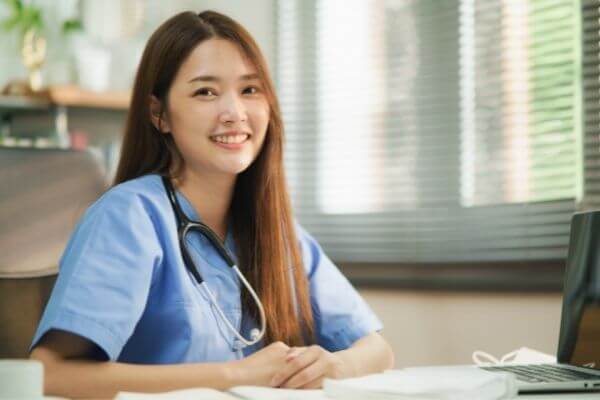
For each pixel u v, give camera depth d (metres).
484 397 1.18
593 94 2.77
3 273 2.03
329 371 1.61
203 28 1.87
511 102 3.04
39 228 2.10
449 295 3.10
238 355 1.78
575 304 1.60
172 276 1.72
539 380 1.32
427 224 3.33
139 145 1.91
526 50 3.00
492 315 2.94
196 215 1.84
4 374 0.93
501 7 3.09
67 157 2.21
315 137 3.78
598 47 2.76
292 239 1.95
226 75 1.84
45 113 4.07
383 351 1.95
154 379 1.51
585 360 1.53
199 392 1.21
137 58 4.25
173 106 1.86
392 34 3.50
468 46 3.22
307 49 3.82
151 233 1.70
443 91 3.31
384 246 3.48
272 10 3.95
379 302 3.38
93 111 4.23
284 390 1.32
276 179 1.94
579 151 2.81
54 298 1.57
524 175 3.00
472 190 3.20
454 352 3.06
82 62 4.04
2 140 3.85
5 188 2.11
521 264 2.98
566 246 2.85
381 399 1.15
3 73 4.21
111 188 1.82
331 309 2.00
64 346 1.53
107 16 4.16
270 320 1.88
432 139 3.34
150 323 1.71
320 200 3.74
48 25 4.25
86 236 1.64
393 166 3.49
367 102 3.59
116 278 1.59
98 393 1.50
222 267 1.82
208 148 1.83
